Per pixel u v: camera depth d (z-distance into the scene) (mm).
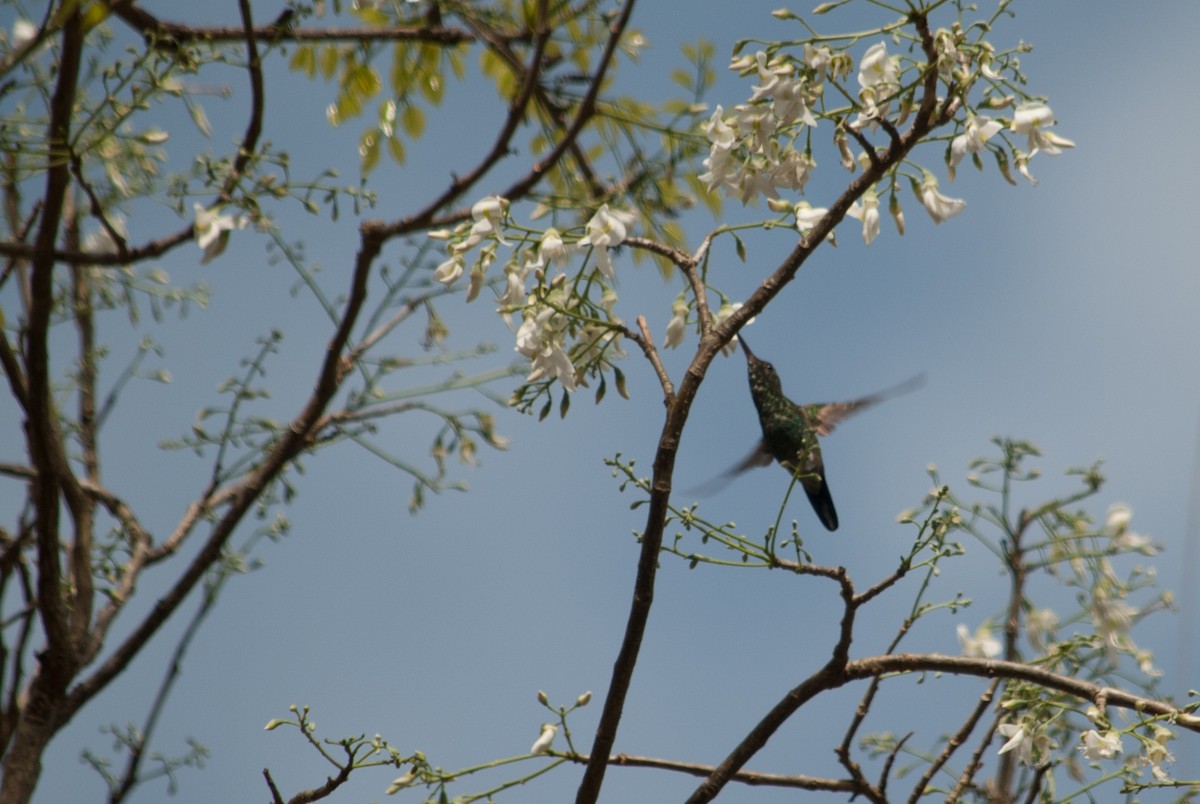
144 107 8781
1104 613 8469
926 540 7332
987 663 7707
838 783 8352
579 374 7906
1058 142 7012
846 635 7602
